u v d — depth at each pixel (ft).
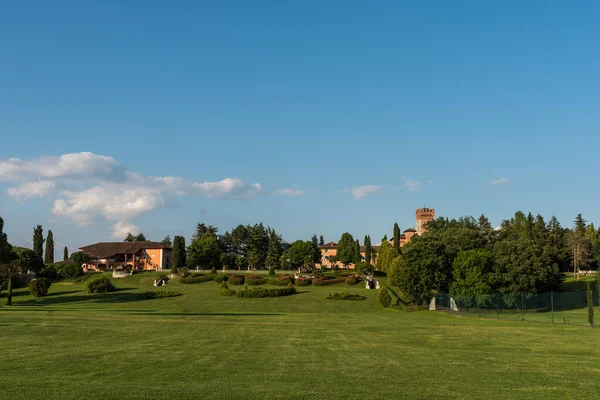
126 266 447.01
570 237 387.75
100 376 61.67
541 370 70.38
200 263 426.10
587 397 54.80
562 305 227.61
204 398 50.98
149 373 63.93
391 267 260.83
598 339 107.65
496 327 133.90
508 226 428.15
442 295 214.69
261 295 257.34
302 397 52.11
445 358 80.18
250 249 469.57
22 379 59.26
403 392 55.26
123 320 137.39
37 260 258.16
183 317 152.97
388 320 156.76
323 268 435.53
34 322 126.52
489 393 55.72
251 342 96.94
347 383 59.41
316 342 98.58
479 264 225.97
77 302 246.27
